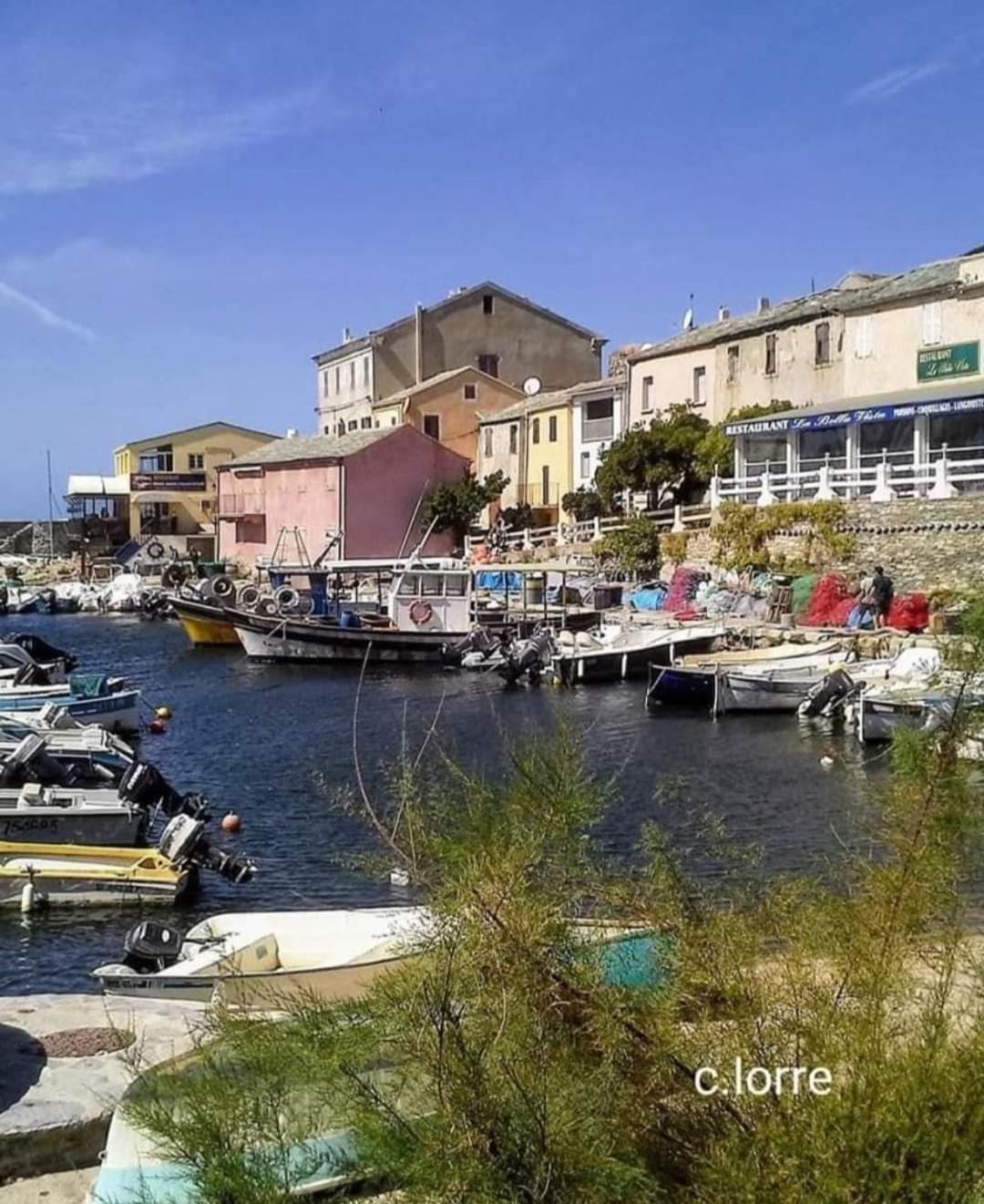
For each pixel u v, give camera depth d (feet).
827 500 131.54
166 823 58.49
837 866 22.11
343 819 65.21
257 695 120.78
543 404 216.33
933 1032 14.51
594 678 121.19
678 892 17.03
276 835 62.85
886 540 125.59
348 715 105.60
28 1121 24.48
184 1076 16.19
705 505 157.07
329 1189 13.98
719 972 15.38
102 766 69.82
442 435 245.24
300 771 79.92
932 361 138.72
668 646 121.39
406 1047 13.55
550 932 14.75
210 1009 17.70
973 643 18.44
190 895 52.75
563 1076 13.87
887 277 180.75
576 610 147.54
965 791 17.20
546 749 17.70
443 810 16.38
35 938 47.98
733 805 65.98
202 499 303.48
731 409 167.73
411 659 143.84
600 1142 13.32
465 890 14.74
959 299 136.05
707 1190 13.76
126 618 221.05
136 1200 17.66
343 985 30.30
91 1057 27.63
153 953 36.58
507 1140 12.93
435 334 261.85
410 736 91.20
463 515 209.97
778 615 127.13
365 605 174.91
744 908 17.35
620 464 169.17
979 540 117.91
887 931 15.94
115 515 307.58
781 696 99.19
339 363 282.36
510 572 155.84
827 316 152.97
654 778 73.51
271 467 237.86
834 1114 13.74
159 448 311.47
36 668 115.75
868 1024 14.66
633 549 154.20
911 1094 13.73
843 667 96.63
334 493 220.43
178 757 86.58
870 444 135.64
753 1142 13.98
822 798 67.72
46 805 54.65
